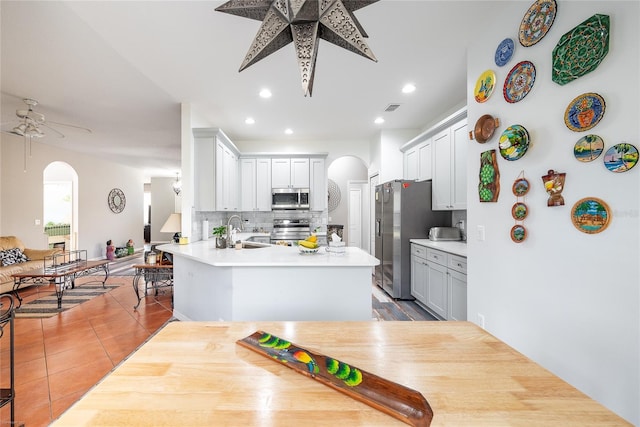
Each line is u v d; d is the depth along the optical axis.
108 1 1.80
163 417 0.57
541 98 1.60
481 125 2.09
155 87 3.04
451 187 3.26
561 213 1.48
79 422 0.55
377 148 4.89
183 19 1.98
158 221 9.98
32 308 3.48
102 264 4.30
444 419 0.56
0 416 1.62
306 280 2.21
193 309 2.87
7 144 4.65
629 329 1.19
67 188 8.04
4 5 1.81
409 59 2.52
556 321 1.51
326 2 1.21
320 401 0.62
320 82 2.96
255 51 1.37
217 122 4.27
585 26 1.34
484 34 2.09
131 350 2.42
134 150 6.00
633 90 1.17
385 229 4.17
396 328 1.01
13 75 2.76
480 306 2.12
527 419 0.57
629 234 1.18
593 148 1.30
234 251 2.75
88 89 3.07
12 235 4.72
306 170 5.16
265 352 0.81
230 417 0.57
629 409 1.18
